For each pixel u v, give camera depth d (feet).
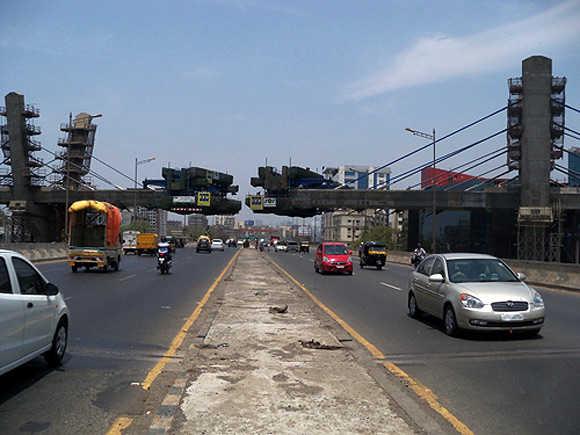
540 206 201.57
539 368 27.40
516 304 34.19
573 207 208.54
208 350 30.27
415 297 44.29
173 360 28.50
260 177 261.65
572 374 26.20
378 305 53.83
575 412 20.54
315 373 25.16
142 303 52.49
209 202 267.39
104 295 59.00
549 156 203.00
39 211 265.54
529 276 88.22
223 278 84.94
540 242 198.80
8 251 23.36
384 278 94.07
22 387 23.22
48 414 19.88
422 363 28.43
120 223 103.09
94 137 293.23
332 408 20.12
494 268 39.06
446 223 332.39
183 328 38.40
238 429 17.95
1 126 258.57
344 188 277.85
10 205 252.42
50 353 26.11
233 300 54.24
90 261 92.84
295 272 105.81
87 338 34.22
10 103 254.06
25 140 257.34
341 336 35.73
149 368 26.66
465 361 28.91
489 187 260.21
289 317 42.65
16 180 257.14
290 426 18.22
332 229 571.69
